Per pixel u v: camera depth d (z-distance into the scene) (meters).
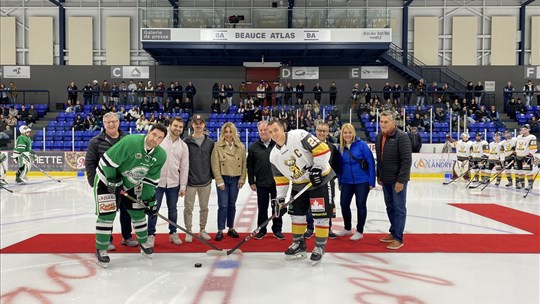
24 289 3.68
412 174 15.15
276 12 19.81
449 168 15.21
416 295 3.55
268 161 5.50
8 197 9.77
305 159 4.45
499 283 3.85
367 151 5.49
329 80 22.66
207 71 22.80
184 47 19.66
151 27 19.72
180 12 19.73
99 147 4.66
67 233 5.95
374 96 20.86
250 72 22.89
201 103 22.78
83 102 22.17
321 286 3.76
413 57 22.30
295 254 4.70
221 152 5.48
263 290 3.66
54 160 15.57
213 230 6.23
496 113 19.38
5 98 21.17
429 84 21.41
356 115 20.52
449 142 15.37
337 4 22.14
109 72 22.38
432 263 4.48
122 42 22.39
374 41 19.47
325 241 4.49
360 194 5.51
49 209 8.09
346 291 3.64
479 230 6.18
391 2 22.28
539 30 22.20
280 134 4.43
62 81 22.33
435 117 18.44
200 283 3.83
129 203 4.60
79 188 11.53
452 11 22.33
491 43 22.28
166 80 22.59
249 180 5.66
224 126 5.49
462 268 4.30
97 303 3.36
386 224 6.69
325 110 19.80
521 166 11.73
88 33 22.33
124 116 18.81
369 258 4.67
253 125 18.41
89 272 4.15
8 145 17.42
